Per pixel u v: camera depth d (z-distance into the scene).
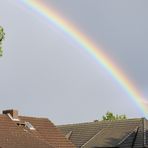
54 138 48.06
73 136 63.19
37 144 39.31
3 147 35.84
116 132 58.66
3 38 30.42
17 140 38.50
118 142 55.62
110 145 55.94
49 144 42.53
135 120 59.59
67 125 68.06
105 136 58.84
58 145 46.97
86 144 58.94
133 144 54.34
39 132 47.81
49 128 50.09
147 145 53.19
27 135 40.97
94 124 64.31
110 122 62.59
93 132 62.00
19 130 41.44
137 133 55.94
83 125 65.44
